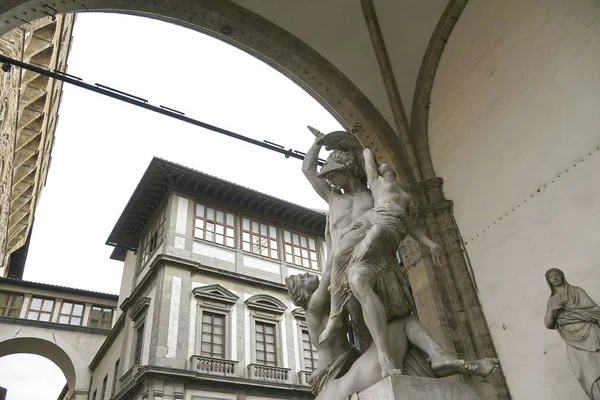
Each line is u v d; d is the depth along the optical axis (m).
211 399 15.56
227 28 6.87
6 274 30.50
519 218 5.65
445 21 7.21
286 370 17.52
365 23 7.48
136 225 22.03
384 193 2.75
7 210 17.31
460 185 6.62
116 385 18.31
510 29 6.25
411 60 7.54
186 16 6.52
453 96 7.06
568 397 4.71
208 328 17.06
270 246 20.64
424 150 7.26
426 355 2.44
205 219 19.44
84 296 26.19
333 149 3.27
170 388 14.99
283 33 7.17
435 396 2.11
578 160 5.08
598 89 4.97
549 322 3.90
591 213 4.85
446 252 6.41
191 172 19.09
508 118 6.07
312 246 22.14
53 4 5.12
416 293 6.40
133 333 18.06
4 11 4.61
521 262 5.51
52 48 15.33
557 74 5.47
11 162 15.24
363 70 7.55
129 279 22.06
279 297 19.45
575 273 4.89
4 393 19.59
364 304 2.33
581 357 3.66
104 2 5.68
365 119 7.39
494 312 5.71
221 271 18.27
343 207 2.96
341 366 2.60
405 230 2.68
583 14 5.25
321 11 7.24
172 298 16.69
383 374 2.14
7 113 10.95
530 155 5.66
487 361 2.21
